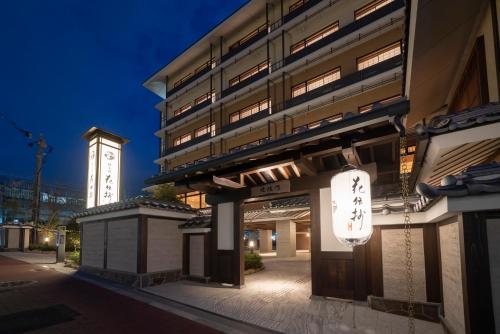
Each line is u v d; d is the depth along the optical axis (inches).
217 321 284.4
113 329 263.0
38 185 1531.7
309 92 879.7
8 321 284.2
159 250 484.1
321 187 364.5
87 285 462.9
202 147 1216.2
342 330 253.0
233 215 458.3
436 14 196.2
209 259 487.2
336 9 869.2
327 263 353.7
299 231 1272.1
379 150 308.3
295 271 636.7
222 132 1143.6
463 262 170.7
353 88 776.3
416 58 238.4
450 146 177.2
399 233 306.0
